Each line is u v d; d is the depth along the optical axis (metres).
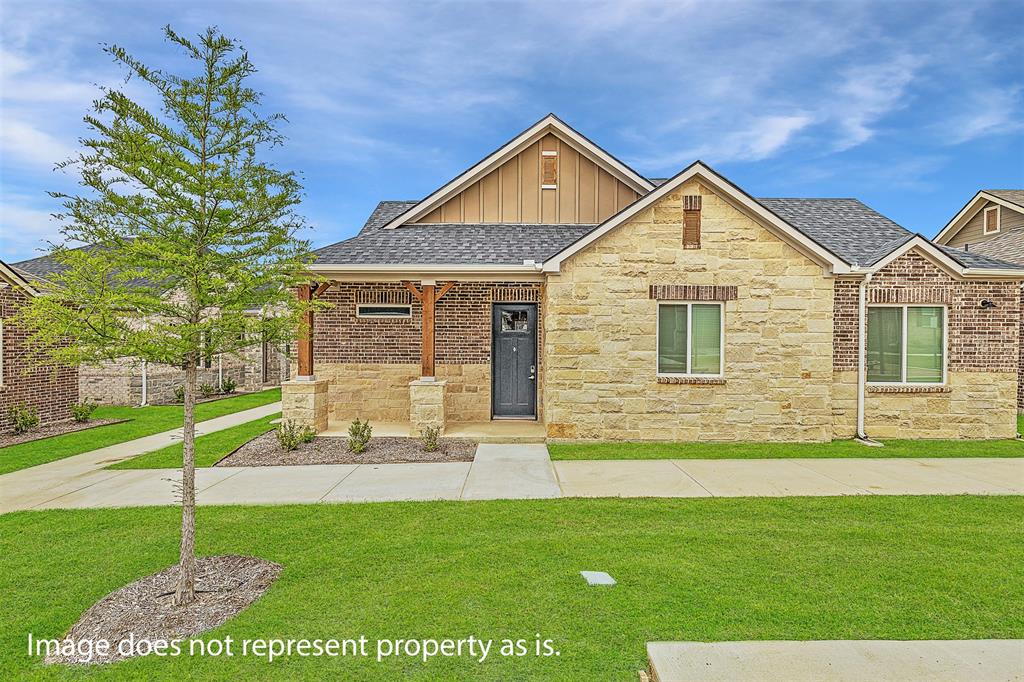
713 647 3.30
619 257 10.22
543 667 3.27
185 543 4.26
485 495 7.02
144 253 4.21
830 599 4.07
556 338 10.24
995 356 10.74
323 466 8.68
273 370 24.97
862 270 10.09
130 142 4.05
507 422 12.16
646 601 4.07
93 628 3.83
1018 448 9.84
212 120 4.50
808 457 9.11
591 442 10.24
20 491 7.37
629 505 6.54
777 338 10.22
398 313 12.52
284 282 4.91
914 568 4.63
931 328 10.86
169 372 18.84
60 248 4.09
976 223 20.95
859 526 5.73
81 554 5.15
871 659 3.18
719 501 6.68
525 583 4.40
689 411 10.27
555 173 13.26
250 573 4.69
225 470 8.47
